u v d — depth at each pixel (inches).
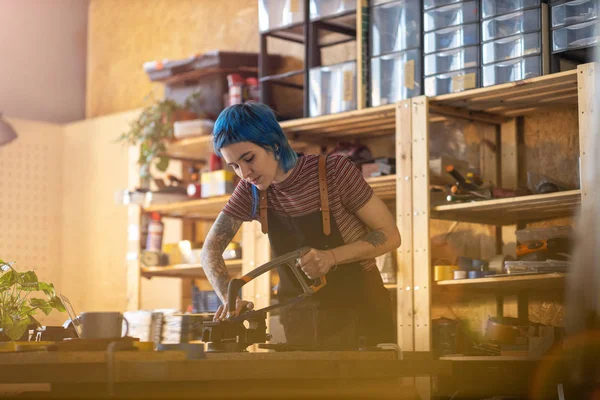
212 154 185.8
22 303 90.4
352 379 82.9
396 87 153.9
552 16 139.3
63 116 250.1
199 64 189.2
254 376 68.1
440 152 171.5
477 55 145.3
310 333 101.1
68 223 233.6
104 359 64.2
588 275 62.0
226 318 87.0
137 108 231.5
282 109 187.5
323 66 163.5
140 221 191.3
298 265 100.6
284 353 74.2
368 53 158.4
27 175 230.7
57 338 90.4
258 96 182.4
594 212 62.3
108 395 61.9
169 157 192.5
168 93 197.8
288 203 105.7
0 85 239.3
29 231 229.6
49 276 231.8
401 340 144.5
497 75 143.1
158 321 152.6
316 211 104.9
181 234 205.8
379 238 102.0
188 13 225.5
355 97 158.9
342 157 104.9
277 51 196.5
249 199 107.6
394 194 169.0
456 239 168.1
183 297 205.9
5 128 206.2
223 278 104.6
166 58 230.5
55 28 251.3
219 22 216.8
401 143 148.3
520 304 157.1
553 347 131.3
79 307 228.2
